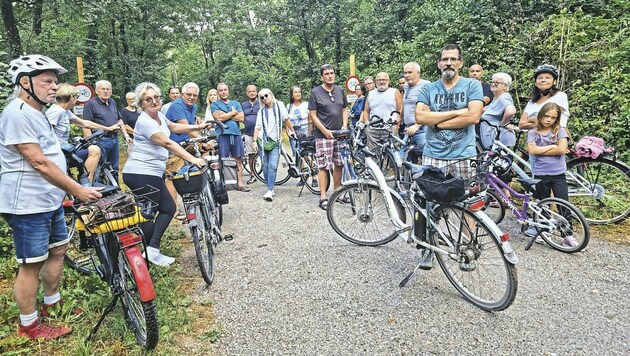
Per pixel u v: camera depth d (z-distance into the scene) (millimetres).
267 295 3400
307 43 20297
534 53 8070
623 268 3650
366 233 4422
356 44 17859
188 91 5430
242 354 2646
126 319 2906
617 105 6504
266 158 6504
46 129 2566
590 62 7059
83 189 2564
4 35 10820
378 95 6195
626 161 6164
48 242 2732
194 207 3611
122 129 6223
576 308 3045
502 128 5250
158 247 3846
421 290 3391
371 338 2768
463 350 2613
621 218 4621
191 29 20062
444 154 3508
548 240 4180
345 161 5816
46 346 2729
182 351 2686
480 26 9484
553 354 2543
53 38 12656
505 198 4484
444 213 3307
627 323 2832
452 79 3414
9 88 5328
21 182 2525
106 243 2758
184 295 3418
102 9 11273
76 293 3316
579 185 4773
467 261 3156
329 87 5777
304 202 6301
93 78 15172
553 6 8930
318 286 3520
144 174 3697
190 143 4465
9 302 3189
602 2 8539
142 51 18344
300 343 2742
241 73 22406
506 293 2895
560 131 4176
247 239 4762
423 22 12922
